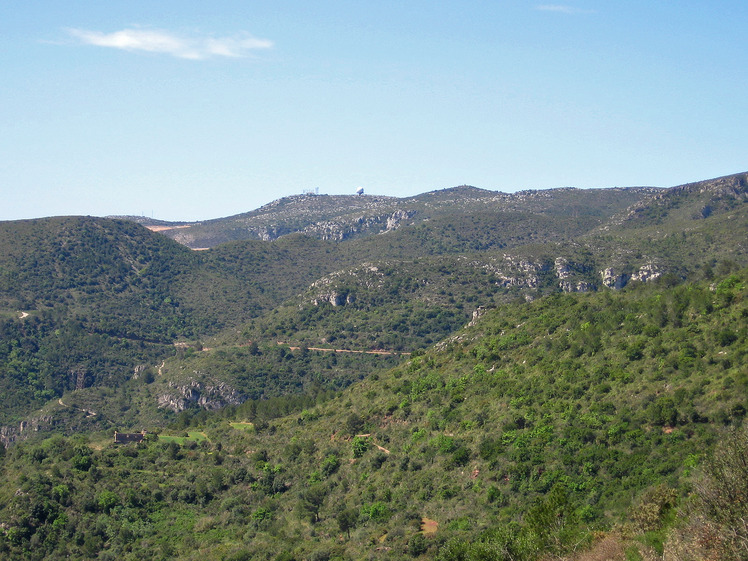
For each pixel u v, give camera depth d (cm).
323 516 9944
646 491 7388
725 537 4941
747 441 5281
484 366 11962
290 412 15362
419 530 8638
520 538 6756
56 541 9438
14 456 11681
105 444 12650
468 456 9669
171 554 9500
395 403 12006
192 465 11888
